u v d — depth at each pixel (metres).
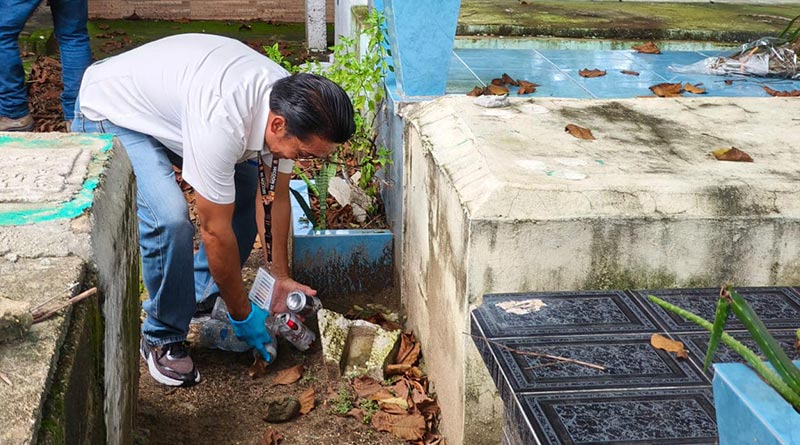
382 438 3.02
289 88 2.70
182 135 2.91
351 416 3.12
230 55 2.88
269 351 3.38
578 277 2.57
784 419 1.24
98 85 3.08
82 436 1.84
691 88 4.25
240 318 3.27
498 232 2.50
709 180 2.59
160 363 3.23
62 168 2.35
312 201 4.53
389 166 4.25
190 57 2.91
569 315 2.37
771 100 3.51
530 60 4.80
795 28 5.40
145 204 2.97
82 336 1.85
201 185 2.78
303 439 2.99
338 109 2.69
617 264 2.57
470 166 2.77
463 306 2.62
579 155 2.80
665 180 2.57
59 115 5.95
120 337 2.38
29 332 1.68
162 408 3.13
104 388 2.10
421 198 3.32
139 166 2.99
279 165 3.14
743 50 4.84
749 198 2.55
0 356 1.60
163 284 3.04
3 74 4.98
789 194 2.56
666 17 5.65
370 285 4.13
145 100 2.99
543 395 1.98
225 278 3.06
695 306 2.42
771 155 2.85
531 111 3.29
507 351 2.17
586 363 2.11
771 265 2.60
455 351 2.78
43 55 7.60
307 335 3.49
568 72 4.55
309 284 4.08
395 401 3.16
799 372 1.30
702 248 2.56
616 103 3.44
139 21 9.74
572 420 1.88
